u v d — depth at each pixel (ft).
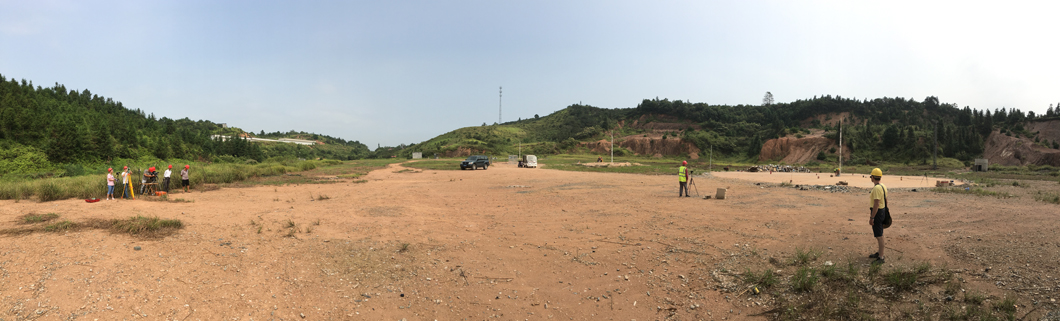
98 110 334.44
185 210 37.91
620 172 130.21
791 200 49.06
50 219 29.73
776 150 329.52
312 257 22.24
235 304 15.84
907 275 17.74
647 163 243.19
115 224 27.09
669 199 50.85
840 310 14.85
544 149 406.00
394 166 172.24
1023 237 24.54
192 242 23.95
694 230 30.40
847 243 24.94
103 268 18.39
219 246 23.56
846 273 18.80
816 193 58.03
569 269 21.27
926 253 21.88
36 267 18.07
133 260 19.83
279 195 55.52
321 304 16.33
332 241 25.94
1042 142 247.91
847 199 50.03
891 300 15.64
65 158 161.58
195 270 19.13
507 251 24.71
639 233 29.60
